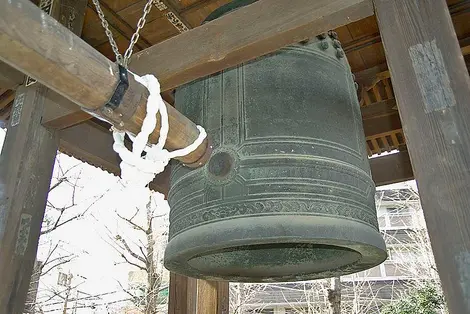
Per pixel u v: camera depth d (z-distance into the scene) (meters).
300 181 2.10
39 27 1.39
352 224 2.06
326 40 2.66
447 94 1.67
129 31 3.99
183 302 4.21
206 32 2.29
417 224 15.16
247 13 2.20
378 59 4.31
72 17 3.30
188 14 3.85
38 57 1.41
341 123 2.39
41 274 9.67
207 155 2.19
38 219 2.87
